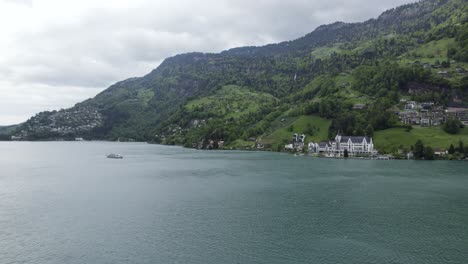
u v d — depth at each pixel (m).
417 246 70.25
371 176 154.50
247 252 67.88
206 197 112.56
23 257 65.69
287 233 78.06
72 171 180.75
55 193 120.38
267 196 113.44
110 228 81.56
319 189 124.50
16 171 181.62
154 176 159.12
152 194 117.69
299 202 105.25
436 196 112.44
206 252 67.94
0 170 186.00
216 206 100.94
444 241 72.75
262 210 96.50
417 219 87.50
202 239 74.62
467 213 92.50
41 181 146.88
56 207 100.44
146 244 71.88
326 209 97.25
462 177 150.88
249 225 83.50
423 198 109.75
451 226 82.06
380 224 83.94
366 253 67.06
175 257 65.69
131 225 83.75
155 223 85.25
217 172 170.62
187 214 92.81
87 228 81.44
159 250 68.81
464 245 70.62
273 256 66.12
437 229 80.00
